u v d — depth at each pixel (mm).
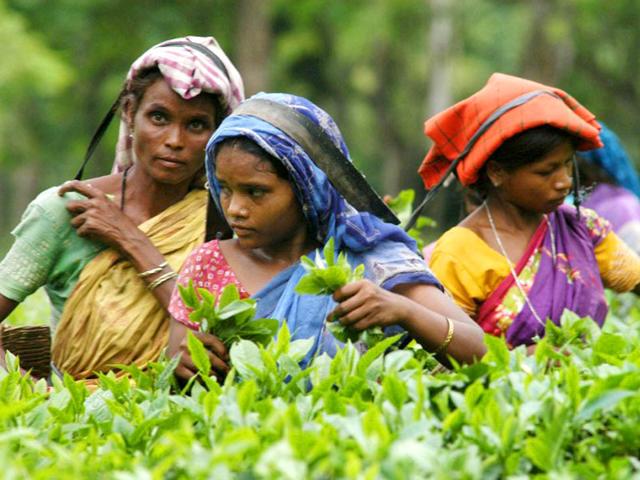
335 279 6953
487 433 5574
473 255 9086
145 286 8773
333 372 6539
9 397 6801
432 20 51375
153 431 6086
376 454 5184
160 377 6875
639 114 49906
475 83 57562
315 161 7516
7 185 61719
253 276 7859
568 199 12922
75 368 8898
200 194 9078
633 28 47719
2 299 8914
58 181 54062
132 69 8773
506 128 8859
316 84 57094
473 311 9070
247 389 5832
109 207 8812
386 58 57562
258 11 45812
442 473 5012
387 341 6473
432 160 9562
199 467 5105
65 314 8883
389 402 5914
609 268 9648
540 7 44125
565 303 9047
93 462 5613
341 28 51688
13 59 41531
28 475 5312
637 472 5664
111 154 47281
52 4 46531
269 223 7492
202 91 8641
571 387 5992
